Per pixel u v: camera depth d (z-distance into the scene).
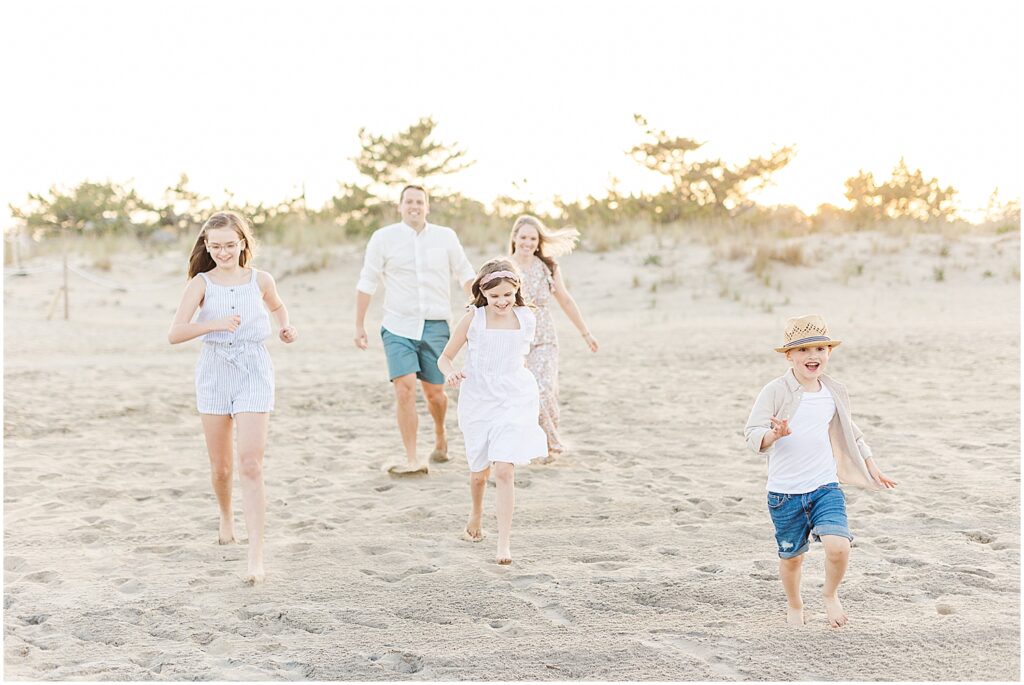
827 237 24.02
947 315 17.50
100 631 4.23
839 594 4.54
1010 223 23.73
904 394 10.09
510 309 5.57
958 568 4.88
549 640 4.08
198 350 15.44
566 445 8.09
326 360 14.05
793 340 4.24
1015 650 3.89
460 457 7.75
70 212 34.41
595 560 5.17
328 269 25.89
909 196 29.59
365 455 7.86
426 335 7.20
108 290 25.08
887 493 6.35
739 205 29.69
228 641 4.11
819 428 4.21
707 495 6.45
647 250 24.53
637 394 10.62
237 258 5.20
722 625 4.22
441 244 7.24
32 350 15.23
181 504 6.41
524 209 28.97
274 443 8.36
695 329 16.91
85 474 7.22
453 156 31.14
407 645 4.05
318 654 3.96
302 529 5.80
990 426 8.45
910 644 3.97
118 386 11.51
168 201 35.09
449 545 5.46
